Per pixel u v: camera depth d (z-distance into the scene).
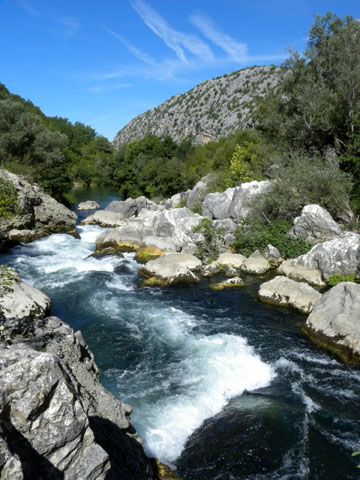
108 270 20.61
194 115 165.88
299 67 34.53
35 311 11.70
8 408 3.54
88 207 46.28
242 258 21.86
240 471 7.15
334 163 24.70
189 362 11.11
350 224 22.20
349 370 10.84
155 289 17.69
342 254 17.72
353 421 8.62
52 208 31.48
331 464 7.35
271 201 24.52
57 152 45.47
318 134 32.62
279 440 7.99
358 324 11.74
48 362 3.82
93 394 6.40
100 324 13.73
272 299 16.06
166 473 6.63
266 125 37.47
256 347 12.16
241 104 149.38
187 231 25.11
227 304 15.94
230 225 26.28
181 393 9.55
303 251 20.84
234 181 37.22
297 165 24.83
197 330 13.36
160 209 42.97
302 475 7.07
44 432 3.63
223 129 138.00
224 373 10.55
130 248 24.77
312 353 11.80
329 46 30.56
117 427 6.01
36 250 24.56
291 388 9.96
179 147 88.62
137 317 14.41
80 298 16.28
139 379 10.17
